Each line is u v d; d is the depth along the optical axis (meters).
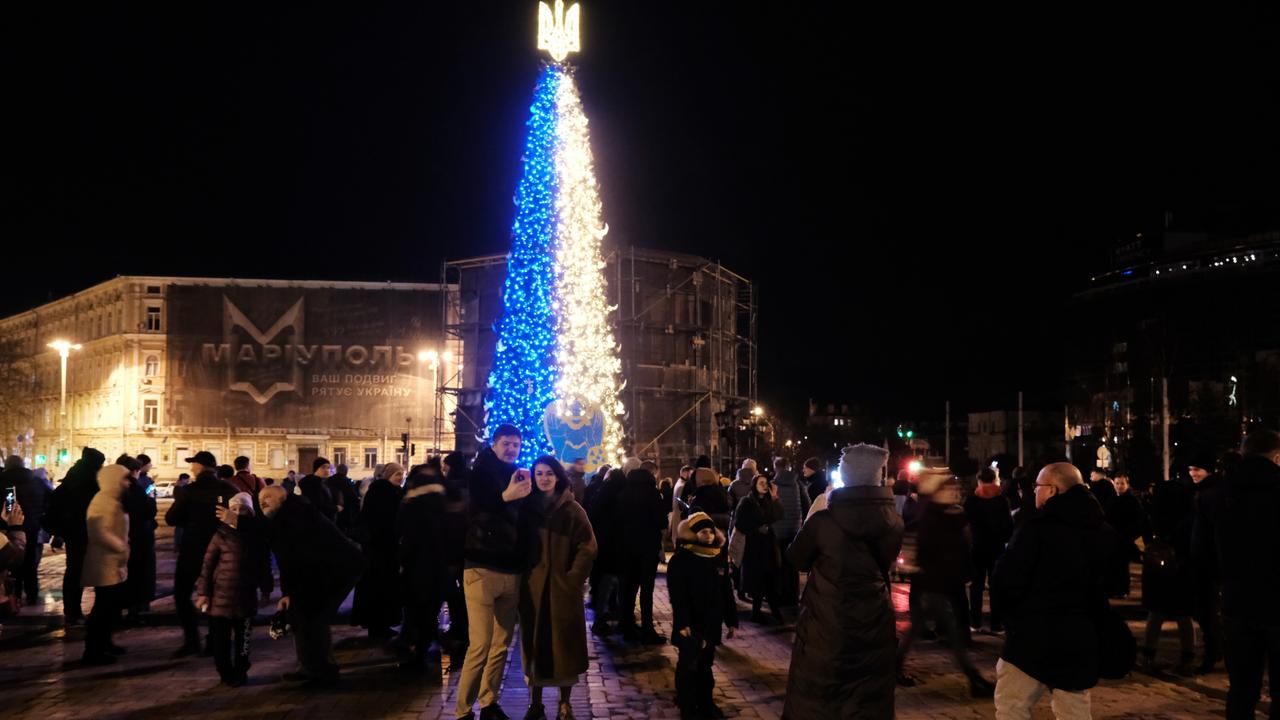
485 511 8.22
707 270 45.03
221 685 9.84
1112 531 6.46
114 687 9.75
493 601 8.26
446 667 10.83
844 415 116.62
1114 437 74.25
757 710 8.92
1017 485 17.28
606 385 35.09
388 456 75.44
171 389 75.38
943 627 9.59
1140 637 12.94
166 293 76.69
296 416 75.56
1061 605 6.36
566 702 8.34
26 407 82.56
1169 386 72.50
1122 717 8.54
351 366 75.88
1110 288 95.69
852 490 6.30
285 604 9.78
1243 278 82.44
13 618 14.30
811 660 6.19
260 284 76.31
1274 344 77.81
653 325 42.78
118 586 11.06
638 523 12.55
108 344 80.00
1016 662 6.41
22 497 15.78
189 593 11.41
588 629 13.68
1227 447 64.50
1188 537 10.32
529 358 34.12
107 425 79.06
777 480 15.52
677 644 8.70
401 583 12.63
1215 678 10.16
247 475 14.65
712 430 45.12
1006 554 6.46
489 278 43.84
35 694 9.45
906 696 9.45
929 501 9.84
